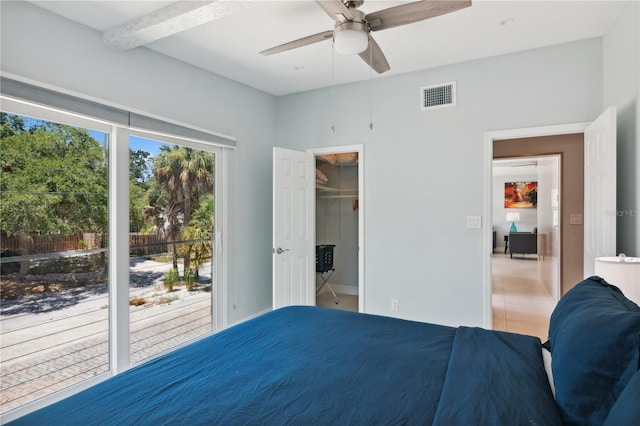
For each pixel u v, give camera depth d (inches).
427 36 110.2
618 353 37.7
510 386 47.0
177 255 126.8
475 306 129.6
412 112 140.1
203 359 60.9
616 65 101.0
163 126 117.4
